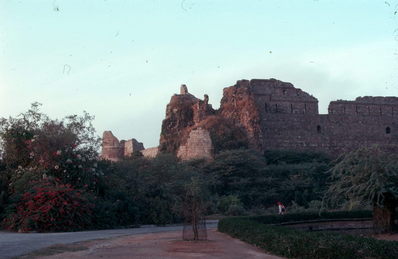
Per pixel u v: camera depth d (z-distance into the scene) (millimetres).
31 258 17109
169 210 42344
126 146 107812
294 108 101875
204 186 60062
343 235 18469
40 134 39844
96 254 18391
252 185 80438
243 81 99875
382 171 29094
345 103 105312
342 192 31094
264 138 97938
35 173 36969
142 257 17656
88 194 36156
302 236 18328
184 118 99062
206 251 19688
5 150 40719
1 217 34125
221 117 95250
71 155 39344
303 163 90125
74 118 42219
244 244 22828
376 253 16266
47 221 31641
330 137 102812
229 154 83125
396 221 31422
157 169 55438
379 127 106938
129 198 40812
